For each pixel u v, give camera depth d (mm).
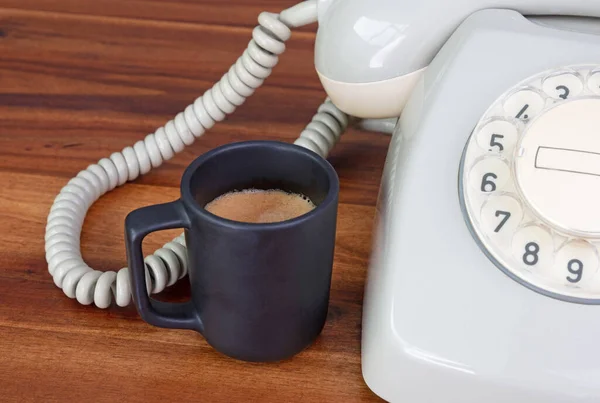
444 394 341
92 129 485
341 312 392
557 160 344
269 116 497
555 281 339
